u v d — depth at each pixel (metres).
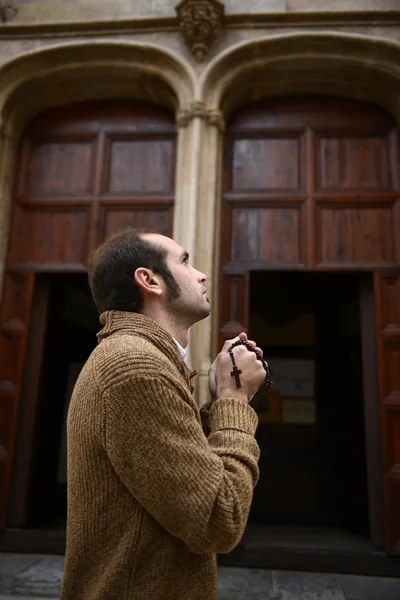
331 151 4.40
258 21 4.34
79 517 0.84
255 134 4.50
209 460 0.76
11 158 4.59
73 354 5.38
